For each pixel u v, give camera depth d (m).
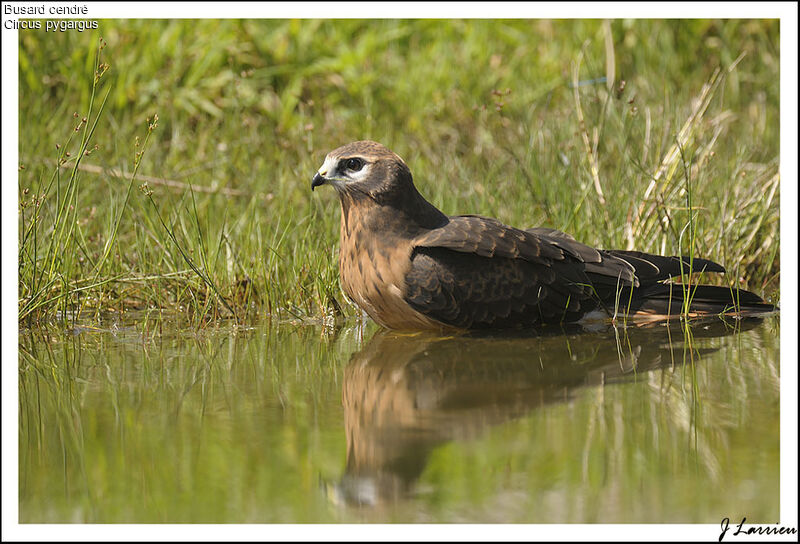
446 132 16.00
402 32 17.47
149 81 15.64
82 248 11.41
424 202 10.38
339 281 11.58
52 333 10.45
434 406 7.85
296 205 13.47
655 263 10.80
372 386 8.42
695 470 6.60
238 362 9.30
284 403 8.02
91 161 14.16
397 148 15.48
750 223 12.71
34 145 14.14
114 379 8.80
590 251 10.62
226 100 15.59
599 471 6.62
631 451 6.92
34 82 15.13
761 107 16.80
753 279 12.26
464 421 7.51
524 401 7.95
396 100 16.64
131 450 7.07
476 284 10.09
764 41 17.64
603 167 13.98
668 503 6.21
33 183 13.19
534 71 17.36
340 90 16.47
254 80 16.12
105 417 7.74
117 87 15.31
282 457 6.90
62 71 15.45
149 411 7.87
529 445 7.03
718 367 8.85
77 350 9.80
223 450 7.02
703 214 12.45
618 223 12.38
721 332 10.19
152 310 11.41
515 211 13.03
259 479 6.59
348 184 10.08
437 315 10.13
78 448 7.10
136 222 12.48
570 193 12.95
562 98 16.73
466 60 17.44
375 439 7.17
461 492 6.37
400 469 6.68
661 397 8.01
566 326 10.52
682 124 14.30
